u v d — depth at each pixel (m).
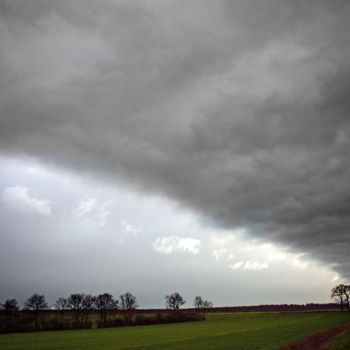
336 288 149.12
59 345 48.91
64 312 100.12
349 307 144.62
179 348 41.72
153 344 47.19
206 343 45.69
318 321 81.69
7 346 48.53
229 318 123.44
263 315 136.25
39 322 87.12
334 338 43.19
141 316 108.19
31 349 44.84
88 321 96.19
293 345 37.69
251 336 52.62
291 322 84.19
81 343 50.91
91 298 107.12
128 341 52.31
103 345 47.72
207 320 115.88
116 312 109.00
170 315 110.81
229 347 40.16
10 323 81.19
